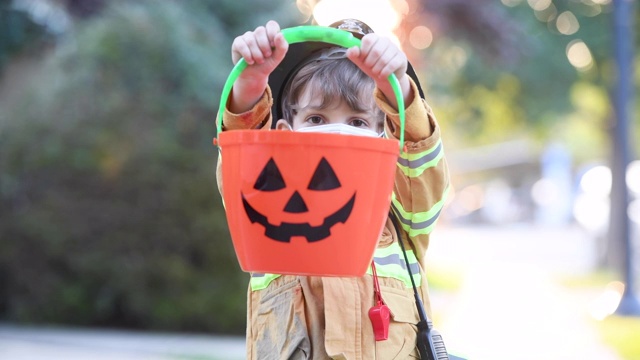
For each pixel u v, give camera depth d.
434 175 2.42
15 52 9.88
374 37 2.17
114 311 8.55
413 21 14.04
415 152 2.37
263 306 2.48
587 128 28.33
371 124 2.50
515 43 14.96
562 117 18.70
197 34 9.04
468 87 18.28
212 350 7.30
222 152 2.11
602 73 17.48
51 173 8.45
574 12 17.20
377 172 2.05
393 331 2.39
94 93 8.48
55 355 6.91
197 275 8.41
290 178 2.01
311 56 2.56
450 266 17.84
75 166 8.38
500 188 47.75
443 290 13.05
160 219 8.32
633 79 17.06
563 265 18.27
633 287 10.34
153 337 8.04
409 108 2.29
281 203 2.03
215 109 8.52
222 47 9.36
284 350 2.38
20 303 8.67
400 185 2.45
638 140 21.59
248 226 2.07
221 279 8.42
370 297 2.39
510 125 19.77
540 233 35.44
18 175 8.48
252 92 2.31
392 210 2.54
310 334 2.36
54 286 8.55
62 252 8.45
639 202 17.69
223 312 8.38
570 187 39.53
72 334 8.08
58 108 8.51
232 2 10.02
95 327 8.60
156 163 8.34
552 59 17.30
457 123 19.48
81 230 8.40
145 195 8.34
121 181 8.35
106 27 8.69
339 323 2.34
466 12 14.24
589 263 18.75
